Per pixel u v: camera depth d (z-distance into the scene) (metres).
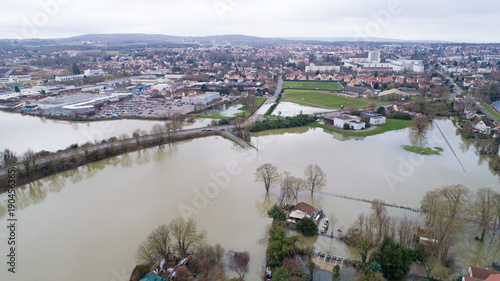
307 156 153.62
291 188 111.19
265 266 78.00
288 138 186.38
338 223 96.12
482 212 88.44
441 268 76.38
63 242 89.94
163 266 77.69
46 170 135.25
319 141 179.25
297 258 79.50
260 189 120.12
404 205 106.19
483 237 87.00
